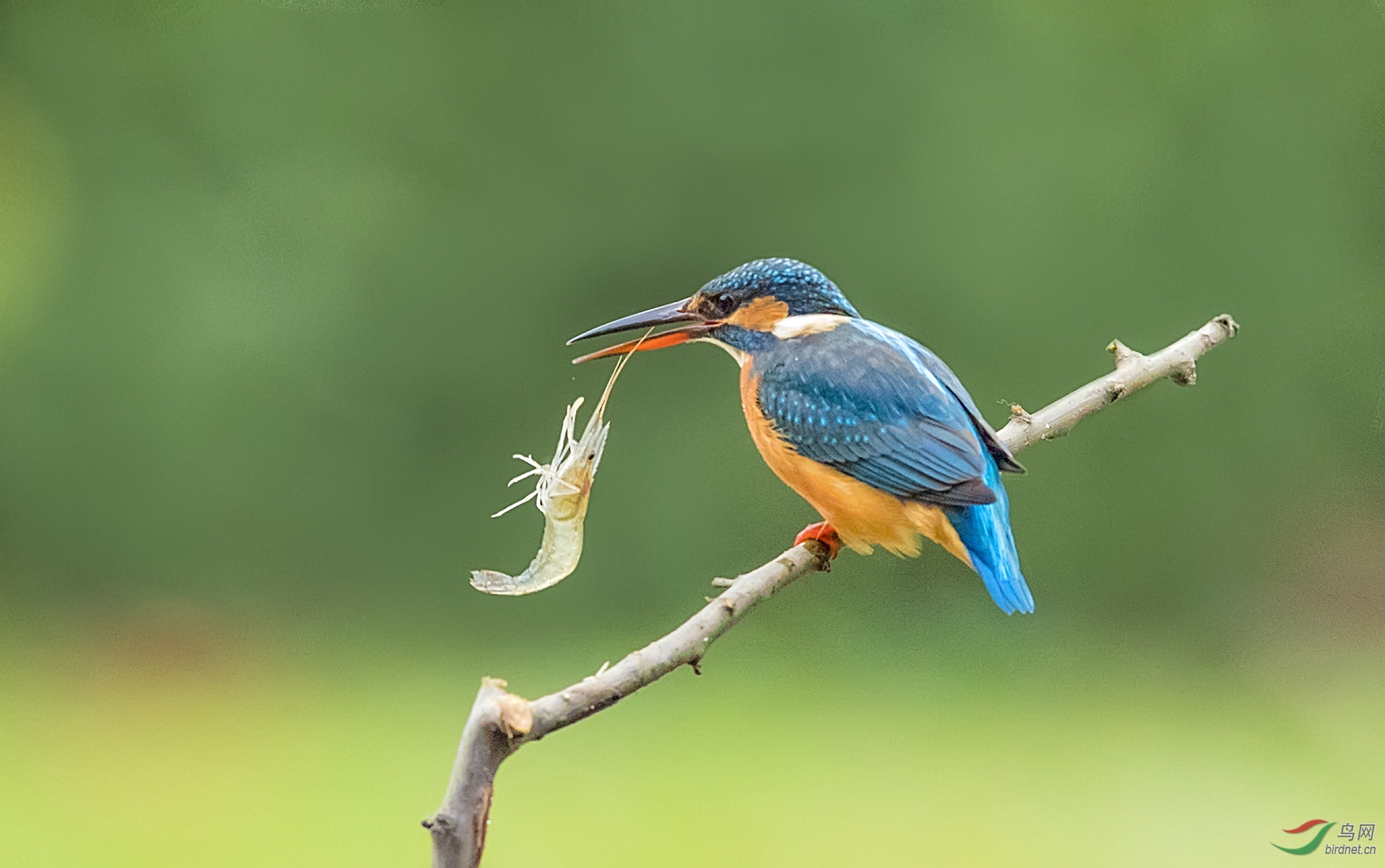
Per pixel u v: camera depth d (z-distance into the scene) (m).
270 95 16.58
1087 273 15.60
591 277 16.12
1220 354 15.59
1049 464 15.48
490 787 3.18
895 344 6.11
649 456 15.85
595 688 3.46
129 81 16.70
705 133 15.70
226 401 16.23
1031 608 5.51
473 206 16.25
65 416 16.22
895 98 15.51
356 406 16.25
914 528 5.80
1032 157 15.61
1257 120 15.70
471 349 16.20
